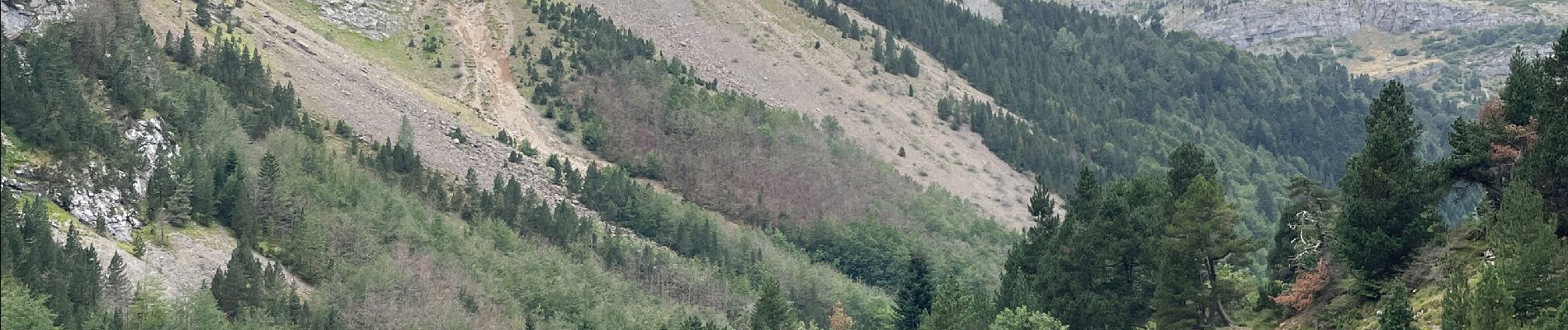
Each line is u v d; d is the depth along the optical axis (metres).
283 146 182.12
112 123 154.62
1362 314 89.94
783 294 185.25
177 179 153.88
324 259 150.88
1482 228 88.69
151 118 163.75
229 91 197.25
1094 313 115.56
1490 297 76.38
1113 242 117.44
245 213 153.25
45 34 164.75
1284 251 114.62
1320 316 93.69
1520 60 96.88
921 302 144.12
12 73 150.50
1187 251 106.94
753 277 199.25
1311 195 113.06
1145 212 118.44
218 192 156.62
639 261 189.88
